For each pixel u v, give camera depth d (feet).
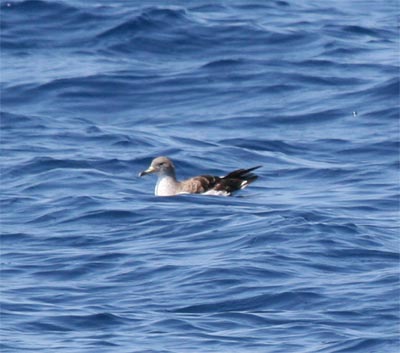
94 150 83.71
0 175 77.56
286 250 59.47
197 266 57.41
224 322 50.55
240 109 94.22
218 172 81.05
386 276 55.47
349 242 60.90
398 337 48.14
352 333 48.96
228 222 65.31
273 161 82.58
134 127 90.43
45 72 100.58
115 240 63.52
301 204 70.49
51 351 47.11
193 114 93.71
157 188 73.97
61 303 53.42
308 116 92.02
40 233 65.26
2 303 53.11
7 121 90.53
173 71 101.30
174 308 52.44
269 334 48.93
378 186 75.46
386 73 99.45
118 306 52.90
